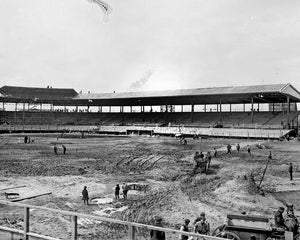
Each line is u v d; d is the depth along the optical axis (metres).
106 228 14.65
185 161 39.69
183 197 21.52
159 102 103.69
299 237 11.60
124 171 32.31
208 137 81.06
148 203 19.77
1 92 100.19
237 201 20.31
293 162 38.81
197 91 84.94
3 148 51.91
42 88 106.00
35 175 29.05
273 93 74.06
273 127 80.38
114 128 100.44
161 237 9.56
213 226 15.41
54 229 13.88
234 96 82.25
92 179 27.62
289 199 21.48
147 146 58.16
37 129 101.94
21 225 14.27
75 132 103.06
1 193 21.75
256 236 10.98
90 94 105.06
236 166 35.34
